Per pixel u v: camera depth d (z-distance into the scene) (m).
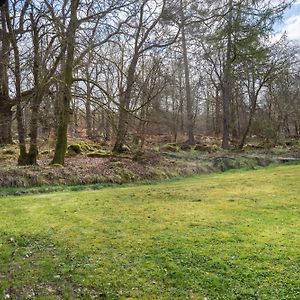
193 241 5.63
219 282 4.36
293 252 5.08
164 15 15.01
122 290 4.27
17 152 15.98
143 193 9.71
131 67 14.80
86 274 4.68
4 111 11.04
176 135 26.02
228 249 5.26
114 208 7.93
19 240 5.91
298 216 6.93
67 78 12.20
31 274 4.72
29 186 10.62
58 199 8.95
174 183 12.14
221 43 21.56
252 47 20.78
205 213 7.36
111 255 5.23
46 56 10.73
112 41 11.17
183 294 4.14
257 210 7.50
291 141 27.05
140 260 5.03
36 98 11.68
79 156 15.98
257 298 4.00
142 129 13.19
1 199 8.98
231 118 29.55
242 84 27.50
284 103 28.27
